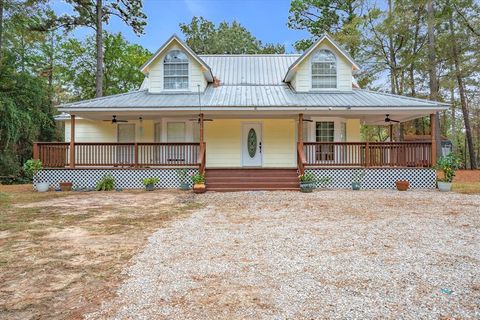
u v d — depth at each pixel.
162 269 4.52
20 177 22.28
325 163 14.27
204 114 14.56
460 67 21.78
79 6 20.75
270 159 16.45
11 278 4.23
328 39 16.02
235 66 19.66
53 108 25.86
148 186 13.55
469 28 20.72
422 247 5.41
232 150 16.47
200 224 7.30
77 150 14.53
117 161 14.60
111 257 5.04
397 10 22.28
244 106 13.52
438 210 8.73
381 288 3.80
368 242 5.74
